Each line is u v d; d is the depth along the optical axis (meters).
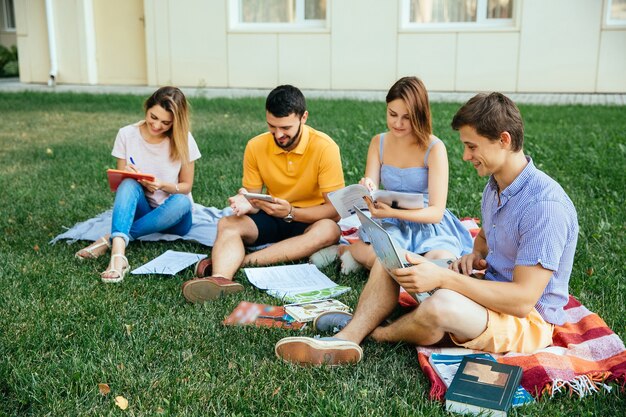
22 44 14.67
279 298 3.46
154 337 3.00
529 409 2.42
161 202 4.33
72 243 4.32
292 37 12.90
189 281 3.36
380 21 12.41
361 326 2.86
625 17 11.55
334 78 12.91
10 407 2.48
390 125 3.65
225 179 6.09
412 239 3.75
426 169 3.77
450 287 2.66
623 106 10.39
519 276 2.61
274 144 4.04
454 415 2.41
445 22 12.34
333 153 4.00
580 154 6.83
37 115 10.20
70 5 14.10
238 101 11.34
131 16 14.06
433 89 12.48
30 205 5.23
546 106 10.44
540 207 2.59
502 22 12.10
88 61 14.30
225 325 3.12
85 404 2.49
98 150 7.52
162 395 2.54
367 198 3.63
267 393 2.55
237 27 13.27
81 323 3.16
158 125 4.12
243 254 3.77
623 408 2.45
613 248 4.18
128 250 4.22
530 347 2.76
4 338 2.97
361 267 3.86
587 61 11.70
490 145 2.60
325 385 2.61
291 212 3.98
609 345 2.77
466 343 2.74
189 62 13.53
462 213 4.99
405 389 2.58
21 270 3.83
